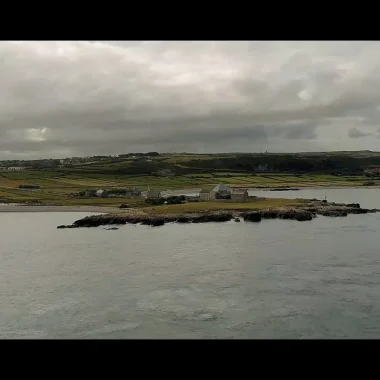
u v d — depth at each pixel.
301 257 53.53
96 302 38.00
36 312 35.75
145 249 62.72
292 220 90.88
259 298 37.75
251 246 62.19
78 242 71.75
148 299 38.41
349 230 75.75
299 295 38.25
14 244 71.44
